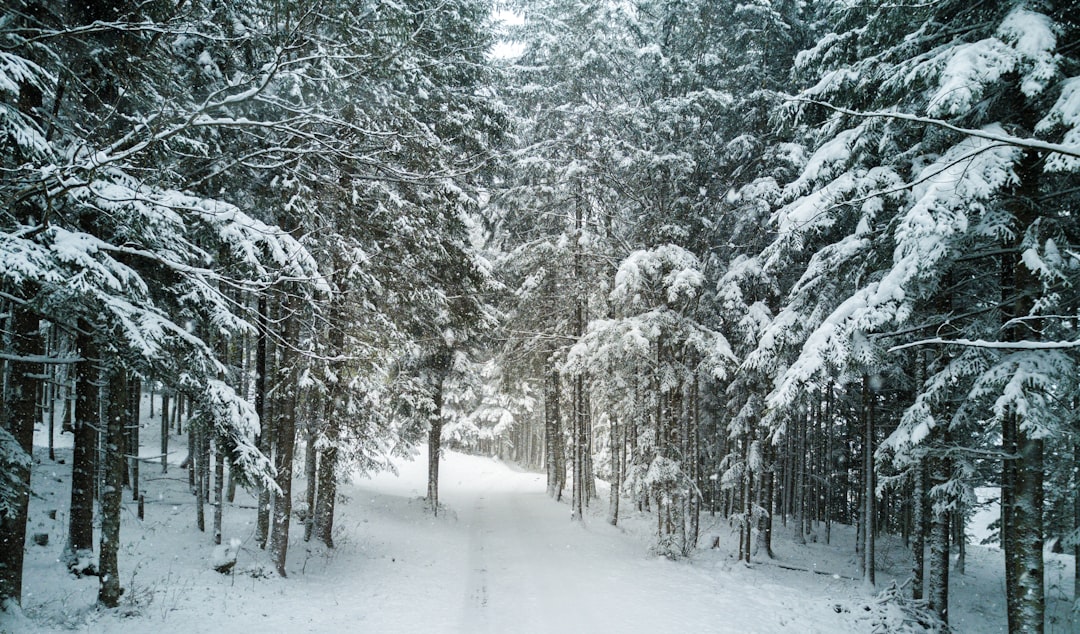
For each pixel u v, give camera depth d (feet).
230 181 35.76
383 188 43.42
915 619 38.06
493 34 55.83
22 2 21.76
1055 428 27.68
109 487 30.53
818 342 34.58
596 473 137.18
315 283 26.37
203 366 25.07
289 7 23.06
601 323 59.67
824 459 98.43
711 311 60.90
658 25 65.72
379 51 30.14
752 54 57.11
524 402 131.75
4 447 24.62
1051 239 28.43
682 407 65.41
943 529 40.45
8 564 26.71
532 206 77.15
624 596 42.11
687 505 65.05
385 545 59.16
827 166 38.17
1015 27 26.81
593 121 70.85
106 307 19.84
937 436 40.27
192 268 20.45
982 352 32.91
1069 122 23.85
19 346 27.25
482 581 46.68
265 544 49.21
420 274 55.72
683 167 57.00
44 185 17.19
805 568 60.75
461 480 129.39
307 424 55.93
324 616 34.96
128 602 31.04
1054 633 48.01
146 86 26.45
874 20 35.70
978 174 27.09
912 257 31.24
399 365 75.20
